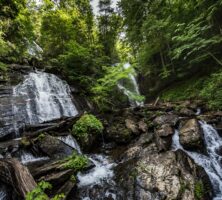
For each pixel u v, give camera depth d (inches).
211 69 465.4
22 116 300.8
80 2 845.2
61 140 237.3
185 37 387.9
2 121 271.7
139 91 730.8
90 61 519.5
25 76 376.5
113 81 411.8
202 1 412.5
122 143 255.1
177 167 178.7
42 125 281.6
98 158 230.1
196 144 219.8
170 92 543.5
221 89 348.8
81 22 816.3
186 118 298.7
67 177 174.6
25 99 328.2
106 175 191.8
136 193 163.2
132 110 369.4
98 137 265.1
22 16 463.5
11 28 433.4
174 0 483.8
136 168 189.5
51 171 182.1
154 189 161.5
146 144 232.1
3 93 309.6
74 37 689.6
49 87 398.3
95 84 459.5
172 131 250.8
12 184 152.9
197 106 374.9
